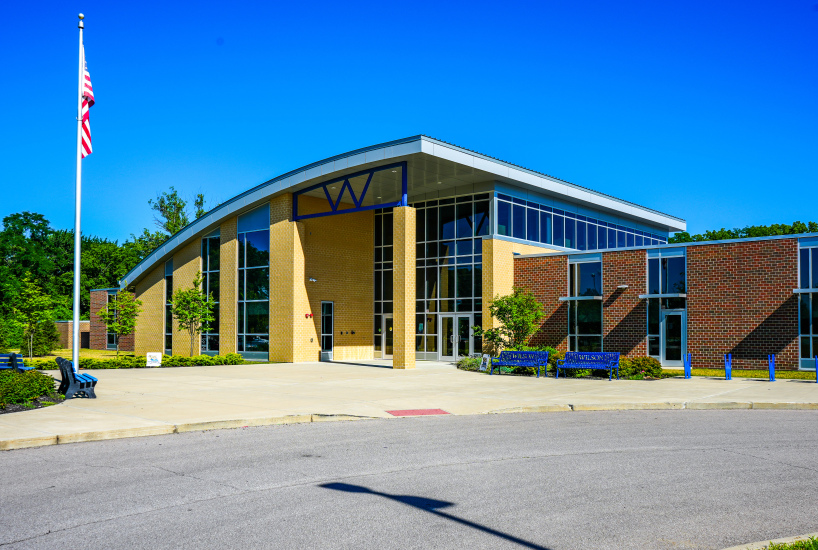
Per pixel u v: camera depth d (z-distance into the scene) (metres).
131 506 7.06
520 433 11.88
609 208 36.88
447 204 32.78
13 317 41.81
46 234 69.25
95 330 50.88
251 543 5.91
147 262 40.88
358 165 28.81
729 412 14.77
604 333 28.55
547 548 5.84
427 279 33.28
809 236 24.03
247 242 35.28
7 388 13.95
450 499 7.38
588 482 8.17
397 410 14.77
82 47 17.67
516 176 30.69
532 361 24.08
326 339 34.03
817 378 21.05
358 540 6.01
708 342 26.00
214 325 36.81
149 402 15.52
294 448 10.38
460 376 24.02
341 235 35.22
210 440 11.11
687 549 5.82
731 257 25.67
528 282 30.86
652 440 11.12
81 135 17.47
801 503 7.23
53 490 7.73
